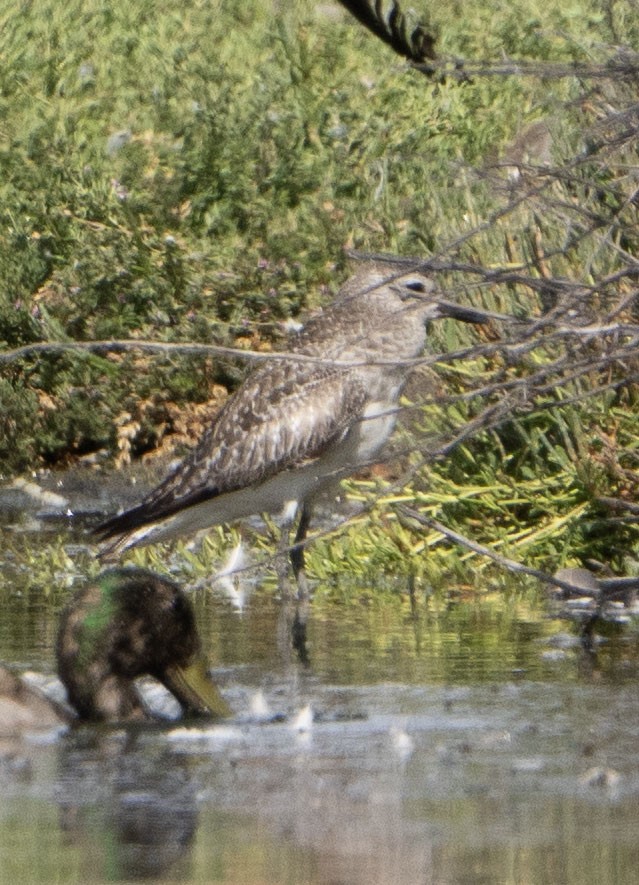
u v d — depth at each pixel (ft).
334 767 25.44
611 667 31.99
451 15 73.92
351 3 26.66
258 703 29.35
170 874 20.56
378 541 42.80
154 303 54.19
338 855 21.18
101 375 53.47
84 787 24.64
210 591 41.11
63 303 54.49
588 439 41.19
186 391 53.21
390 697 29.76
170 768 25.67
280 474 41.96
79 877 20.49
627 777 24.72
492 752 26.14
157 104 66.28
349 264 53.72
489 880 20.24
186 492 42.24
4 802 23.80
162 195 57.62
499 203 44.91
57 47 77.92
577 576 39.47
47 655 33.22
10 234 56.70
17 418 52.90
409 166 59.00
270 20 80.18
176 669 29.55
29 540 46.19
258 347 53.47
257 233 56.90
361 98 68.28
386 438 42.73
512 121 63.72
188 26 81.66
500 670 31.86
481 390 32.40
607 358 32.17
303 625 36.68
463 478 43.01
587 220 39.09
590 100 40.83
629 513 40.65
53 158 59.82
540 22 70.59
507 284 40.73
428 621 36.86
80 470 52.80
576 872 20.47
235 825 22.56
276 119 62.34
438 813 23.03
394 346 42.09
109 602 29.45
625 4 46.52
